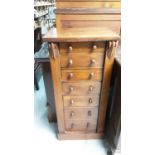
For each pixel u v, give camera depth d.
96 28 1.20
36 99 2.05
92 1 1.30
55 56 0.98
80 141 1.47
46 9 2.82
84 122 1.37
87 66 1.03
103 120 1.35
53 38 0.88
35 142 1.46
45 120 1.73
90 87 1.13
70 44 0.94
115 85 1.20
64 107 1.25
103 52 0.98
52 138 1.50
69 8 1.32
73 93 1.17
